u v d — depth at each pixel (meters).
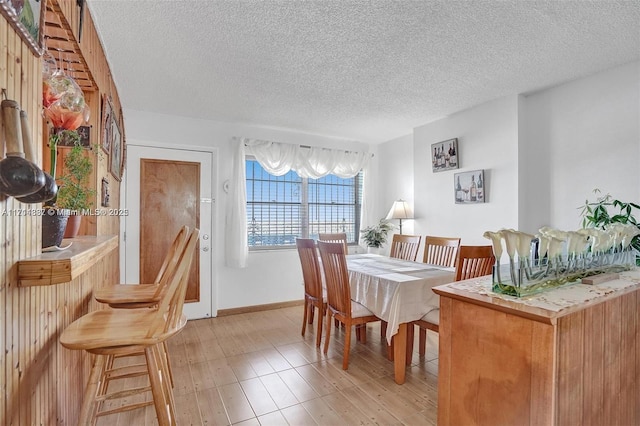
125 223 3.47
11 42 0.83
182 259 1.39
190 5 1.82
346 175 4.79
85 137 1.77
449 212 3.71
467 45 2.24
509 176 3.12
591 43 2.22
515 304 1.08
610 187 2.59
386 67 2.56
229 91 3.03
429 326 2.34
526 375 1.04
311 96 3.15
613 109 2.58
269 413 1.93
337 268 2.54
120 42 2.17
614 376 1.25
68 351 1.48
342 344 3.00
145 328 1.39
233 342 3.04
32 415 1.01
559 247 1.30
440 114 3.65
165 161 3.67
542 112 3.01
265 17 1.93
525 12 1.89
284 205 4.42
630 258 1.69
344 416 1.90
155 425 1.80
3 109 0.75
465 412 1.22
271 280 4.20
